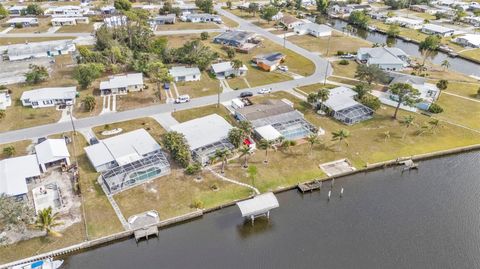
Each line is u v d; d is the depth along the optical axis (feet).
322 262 208.23
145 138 298.76
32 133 320.29
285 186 264.93
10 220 204.03
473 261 209.87
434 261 209.46
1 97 371.76
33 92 376.68
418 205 254.88
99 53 467.52
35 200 243.81
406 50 593.83
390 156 301.22
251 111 346.13
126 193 252.62
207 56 476.95
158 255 213.46
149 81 431.43
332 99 371.56
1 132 321.11
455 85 441.68
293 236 227.61
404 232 230.48
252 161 289.12
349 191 268.41
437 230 232.12
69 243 213.05
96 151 281.13
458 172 292.20
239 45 558.15
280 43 592.60
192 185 261.65
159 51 495.82
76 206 239.50
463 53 566.77
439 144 319.06
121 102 379.14
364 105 365.40
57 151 280.92
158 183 262.67
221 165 283.38
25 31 630.74
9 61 495.82
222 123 319.68
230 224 237.04
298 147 309.01
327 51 554.87
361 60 511.40
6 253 205.57
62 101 371.15
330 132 331.77
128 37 532.32
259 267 205.36
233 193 256.11
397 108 351.25
